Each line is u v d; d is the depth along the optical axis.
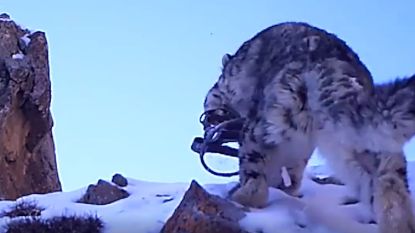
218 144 7.08
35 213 6.48
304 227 5.81
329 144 5.97
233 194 6.30
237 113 7.26
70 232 5.90
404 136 5.51
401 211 5.55
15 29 12.96
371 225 5.93
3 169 11.77
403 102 5.45
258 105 6.44
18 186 12.07
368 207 6.04
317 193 6.64
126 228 5.95
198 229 5.54
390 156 5.65
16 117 12.33
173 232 5.64
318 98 5.98
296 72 6.14
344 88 5.84
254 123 6.33
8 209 6.62
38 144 12.84
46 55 13.11
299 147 6.20
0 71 12.34
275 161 6.33
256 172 6.27
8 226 5.96
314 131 6.08
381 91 5.65
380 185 5.65
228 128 6.96
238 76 7.13
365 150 5.75
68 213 6.26
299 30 6.65
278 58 6.52
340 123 5.80
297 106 6.08
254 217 5.77
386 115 5.49
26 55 12.76
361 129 5.65
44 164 13.03
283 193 6.45
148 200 6.58
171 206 6.33
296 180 6.62
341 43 6.48
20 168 12.31
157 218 6.04
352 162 5.86
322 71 6.01
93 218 6.03
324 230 5.79
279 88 6.16
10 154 11.96
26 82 12.44
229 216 5.72
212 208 5.73
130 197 6.74
